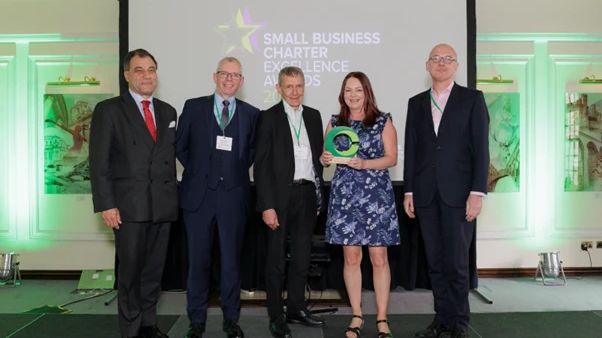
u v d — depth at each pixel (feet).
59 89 15.58
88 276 14.58
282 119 9.95
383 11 13.62
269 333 10.58
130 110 9.07
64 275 15.61
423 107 9.73
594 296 13.37
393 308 12.44
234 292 9.73
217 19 13.58
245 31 13.62
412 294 13.78
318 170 10.30
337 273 14.03
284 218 9.96
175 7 13.53
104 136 8.81
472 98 9.38
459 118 9.34
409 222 14.06
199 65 13.56
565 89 15.70
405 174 9.98
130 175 8.93
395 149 9.62
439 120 9.55
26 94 15.61
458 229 9.34
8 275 14.87
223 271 9.62
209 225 9.48
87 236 15.60
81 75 15.56
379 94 13.64
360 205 9.55
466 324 9.49
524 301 12.91
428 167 9.55
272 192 9.81
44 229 15.69
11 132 15.64
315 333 10.46
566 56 15.62
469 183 9.36
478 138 9.20
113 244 15.61
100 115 8.90
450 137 9.37
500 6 15.52
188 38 13.53
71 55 15.53
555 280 15.21
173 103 13.53
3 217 15.67
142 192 8.95
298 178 9.99
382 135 9.58
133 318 9.14
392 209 9.65
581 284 14.70
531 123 15.65
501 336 10.05
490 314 11.55
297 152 10.01
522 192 15.70
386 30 13.62
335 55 13.65
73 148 15.64
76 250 15.62
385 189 9.63
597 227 15.71
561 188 15.64
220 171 9.42
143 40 13.50
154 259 9.51
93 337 10.23
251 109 10.00
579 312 11.66
